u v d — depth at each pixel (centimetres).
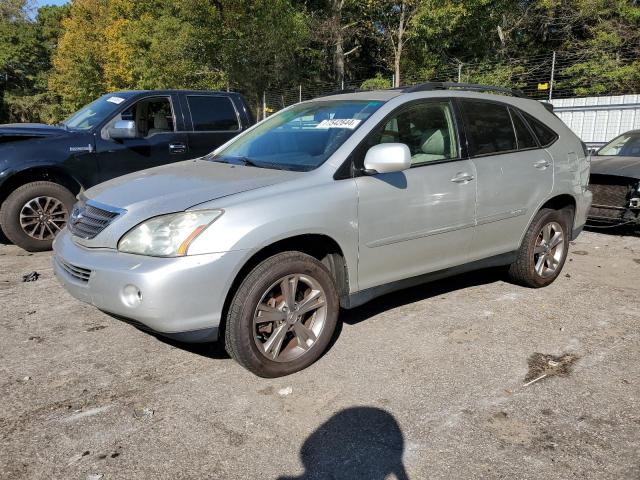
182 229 312
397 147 353
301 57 2973
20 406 319
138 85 2805
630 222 704
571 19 2269
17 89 4956
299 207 339
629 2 2178
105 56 3394
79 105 3797
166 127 750
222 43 2348
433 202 405
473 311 462
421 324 434
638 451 277
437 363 370
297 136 421
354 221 364
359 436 290
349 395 330
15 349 393
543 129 503
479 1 2203
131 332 422
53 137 662
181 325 310
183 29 2333
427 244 409
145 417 307
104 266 319
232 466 267
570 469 263
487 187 440
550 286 530
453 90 457
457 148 432
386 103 405
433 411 313
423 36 2330
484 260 460
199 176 380
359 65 3353
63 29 5112
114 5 3142
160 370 362
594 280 552
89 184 682
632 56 2064
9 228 644
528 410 313
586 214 544
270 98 2498
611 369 362
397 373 356
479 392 333
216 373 358
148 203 333
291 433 293
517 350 390
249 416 308
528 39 2603
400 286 407
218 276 312
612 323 439
